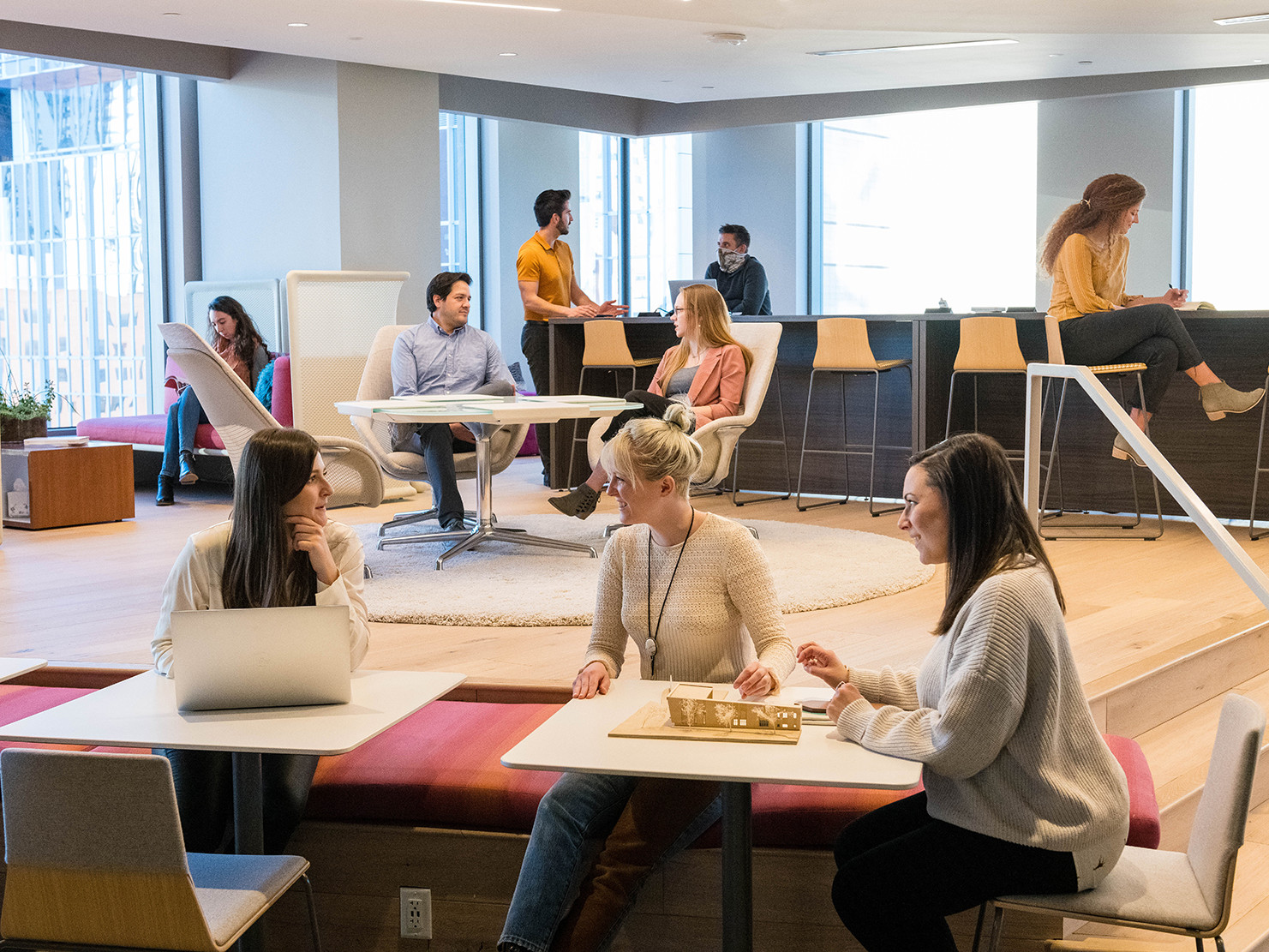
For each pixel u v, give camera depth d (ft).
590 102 36.17
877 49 27.76
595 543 17.95
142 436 25.64
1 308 28.09
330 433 20.62
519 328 35.45
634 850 7.75
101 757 6.26
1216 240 31.65
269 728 6.80
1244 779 6.24
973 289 34.81
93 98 29.30
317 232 29.09
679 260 38.99
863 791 8.23
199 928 6.42
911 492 6.93
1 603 14.69
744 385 18.57
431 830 8.59
